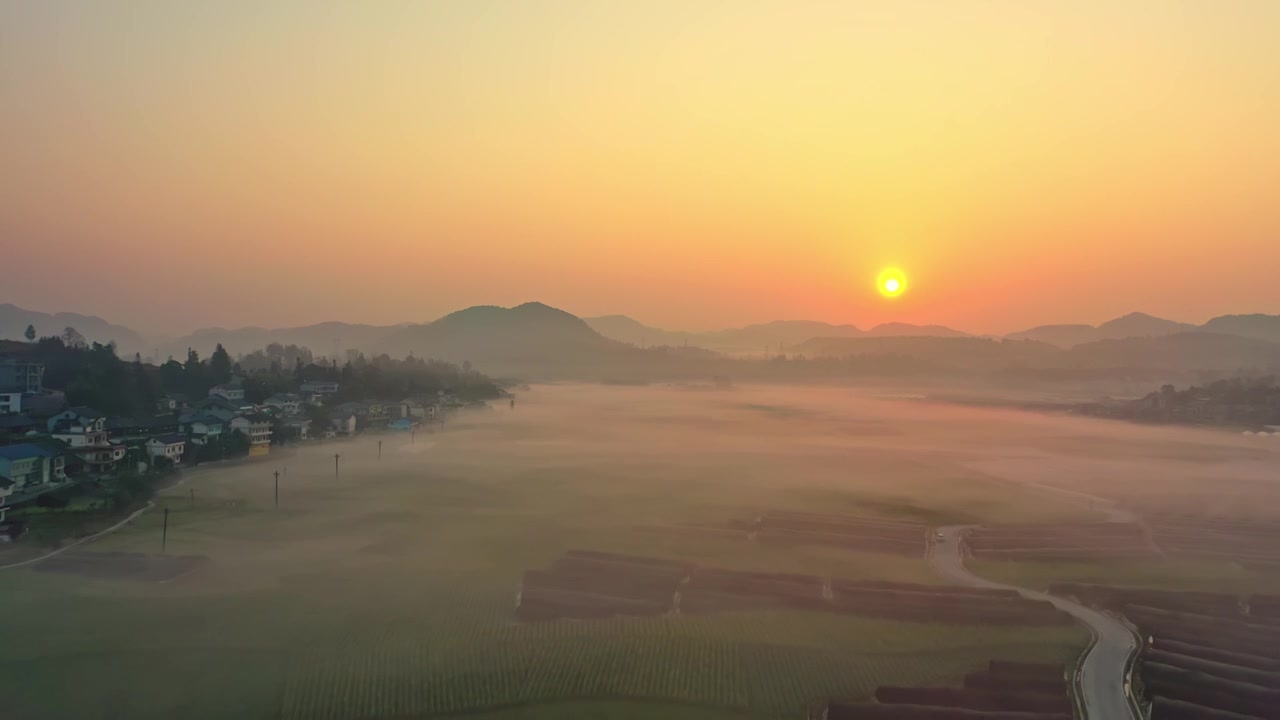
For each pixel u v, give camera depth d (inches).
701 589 3024.1
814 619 2755.9
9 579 2974.9
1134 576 3457.2
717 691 2229.3
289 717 2055.9
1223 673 2367.1
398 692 2176.4
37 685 2174.0
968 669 2416.3
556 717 2078.0
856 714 2087.8
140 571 3093.0
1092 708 2199.8
